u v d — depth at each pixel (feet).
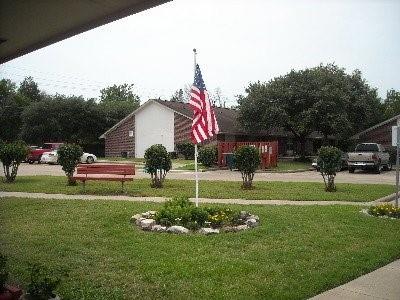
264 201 44.45
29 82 241.35
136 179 68.54
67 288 17.44
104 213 34.24
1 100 207.21
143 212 34.63
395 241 26.14
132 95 311.06
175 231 27.61
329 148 54.29
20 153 61.41
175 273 19.49
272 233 27.78
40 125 169.48
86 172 52.08
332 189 54.60
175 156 140.36
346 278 19.27
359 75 145.48
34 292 15.07
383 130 138.21
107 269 20.13
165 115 147.84
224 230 28.19
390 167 108.58
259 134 151.33
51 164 117.29
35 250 23.26
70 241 25.20
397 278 19.57
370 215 35.47
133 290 17.44
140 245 24.38
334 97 124.47
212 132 31.71
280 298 16.61
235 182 65.00
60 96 178.09
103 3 15.42
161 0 14.69
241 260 21.54
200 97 31.53
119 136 161.27
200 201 43.57
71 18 17.26
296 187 58.44
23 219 32.01
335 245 25.02
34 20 17.57
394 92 234.58
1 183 59.36
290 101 131.34
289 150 176.76
